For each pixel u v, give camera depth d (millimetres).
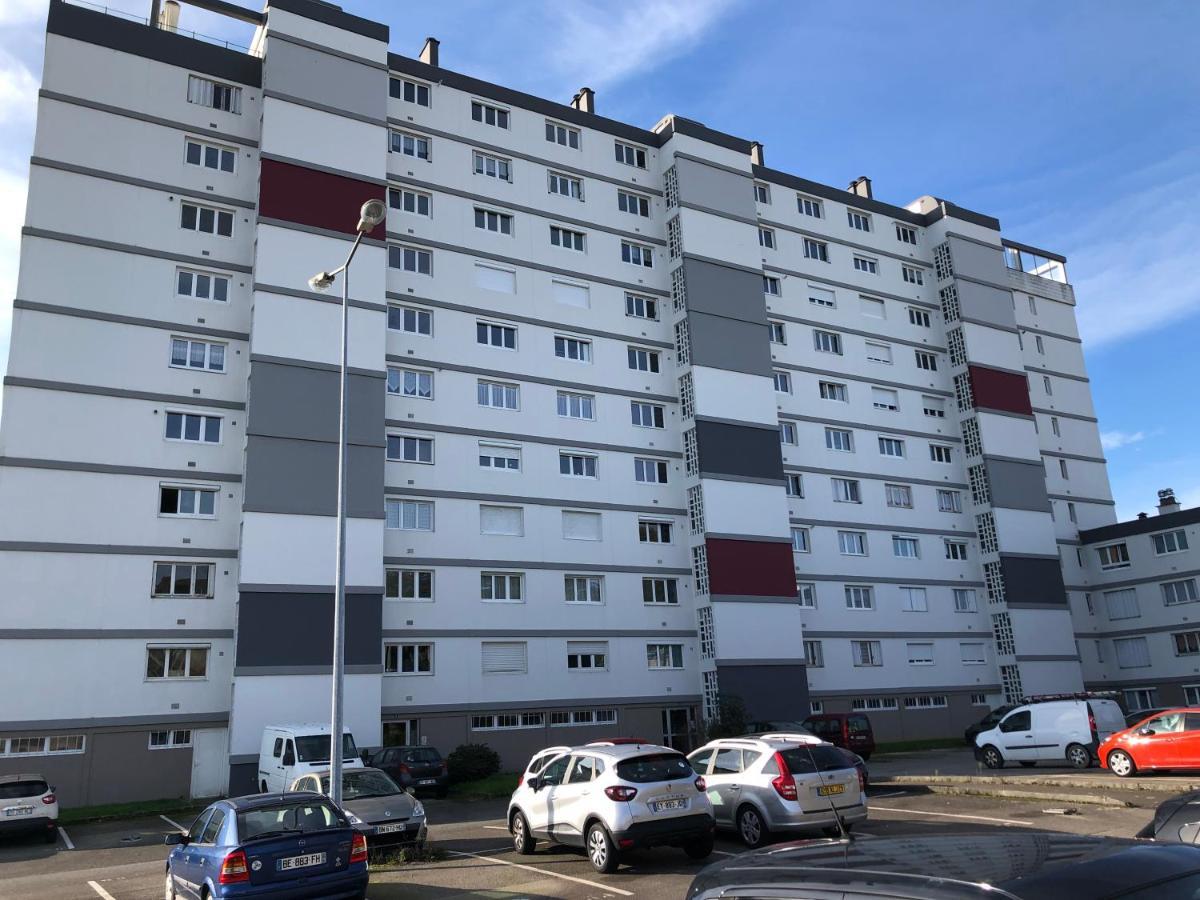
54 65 29828
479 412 34625
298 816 10836
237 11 33562
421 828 15344
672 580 37000
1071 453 54094
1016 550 45406
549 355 36781
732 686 35281
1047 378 54906
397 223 34719
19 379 27062
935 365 48625
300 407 29641
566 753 14352
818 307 45344
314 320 30516
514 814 15133
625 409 37906
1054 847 3609
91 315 28516
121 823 22906
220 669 27906
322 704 27750
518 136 38469
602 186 40094
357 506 29750
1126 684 47625
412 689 30719
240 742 26391
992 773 23547
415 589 31828
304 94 32125
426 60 38562
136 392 28672
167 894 12203
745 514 37656
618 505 36562
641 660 35312
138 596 27328
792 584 37844
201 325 30141
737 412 38750
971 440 47031
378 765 25141
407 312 34375
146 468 28281
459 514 33188
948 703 42656
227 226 31578
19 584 25828
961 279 48875
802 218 46281
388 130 35344
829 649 40281
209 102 32219
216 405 29750
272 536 28266
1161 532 47125
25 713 25125
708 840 13375
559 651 33719
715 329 39250
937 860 3553
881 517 43812
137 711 26547
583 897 11414
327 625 28438
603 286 38844
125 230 29656
